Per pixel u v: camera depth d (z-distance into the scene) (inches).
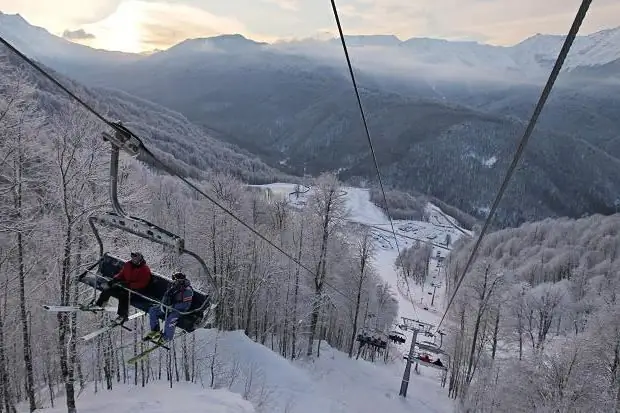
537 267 3823.8
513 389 1373.0
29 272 938.7
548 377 1320.1
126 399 923.4
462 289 2065.7
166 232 354.6
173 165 5004.9
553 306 2357.3
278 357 1408.7
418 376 2202.3
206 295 414.6
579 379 1267.2
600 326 1398.9
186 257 1601.9
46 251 951.0
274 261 1706.4
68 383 819.4
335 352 1798.7
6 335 1003.9
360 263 1774.1
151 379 1225.4
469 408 1556.3
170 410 845.8
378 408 1385.3
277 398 1175.0
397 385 1681.8
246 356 1328.7
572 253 3853.3
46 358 1176.2
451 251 5457.7
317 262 1584.6
